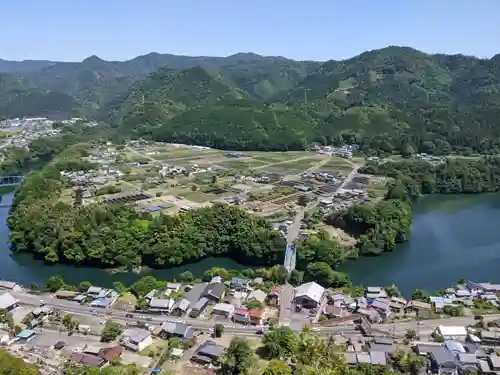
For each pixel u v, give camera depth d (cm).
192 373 13912
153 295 18850
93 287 19512
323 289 19200
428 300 18850
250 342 15688
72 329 16350
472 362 14200
